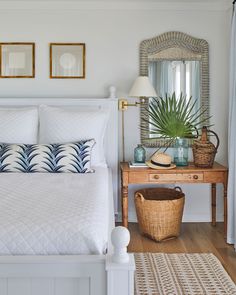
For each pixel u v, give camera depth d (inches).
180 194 145.9
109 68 154.6
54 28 153.1
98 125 137.9
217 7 152.3
